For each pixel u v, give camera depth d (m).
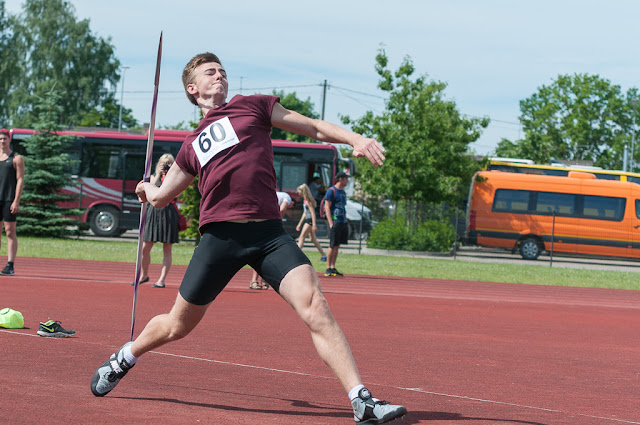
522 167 47.28
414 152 42.03
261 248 5.30
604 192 43.22
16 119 89.75
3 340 8.83
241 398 6.31
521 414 6.27
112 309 13.02
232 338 10.25
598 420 6.25
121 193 41.59
